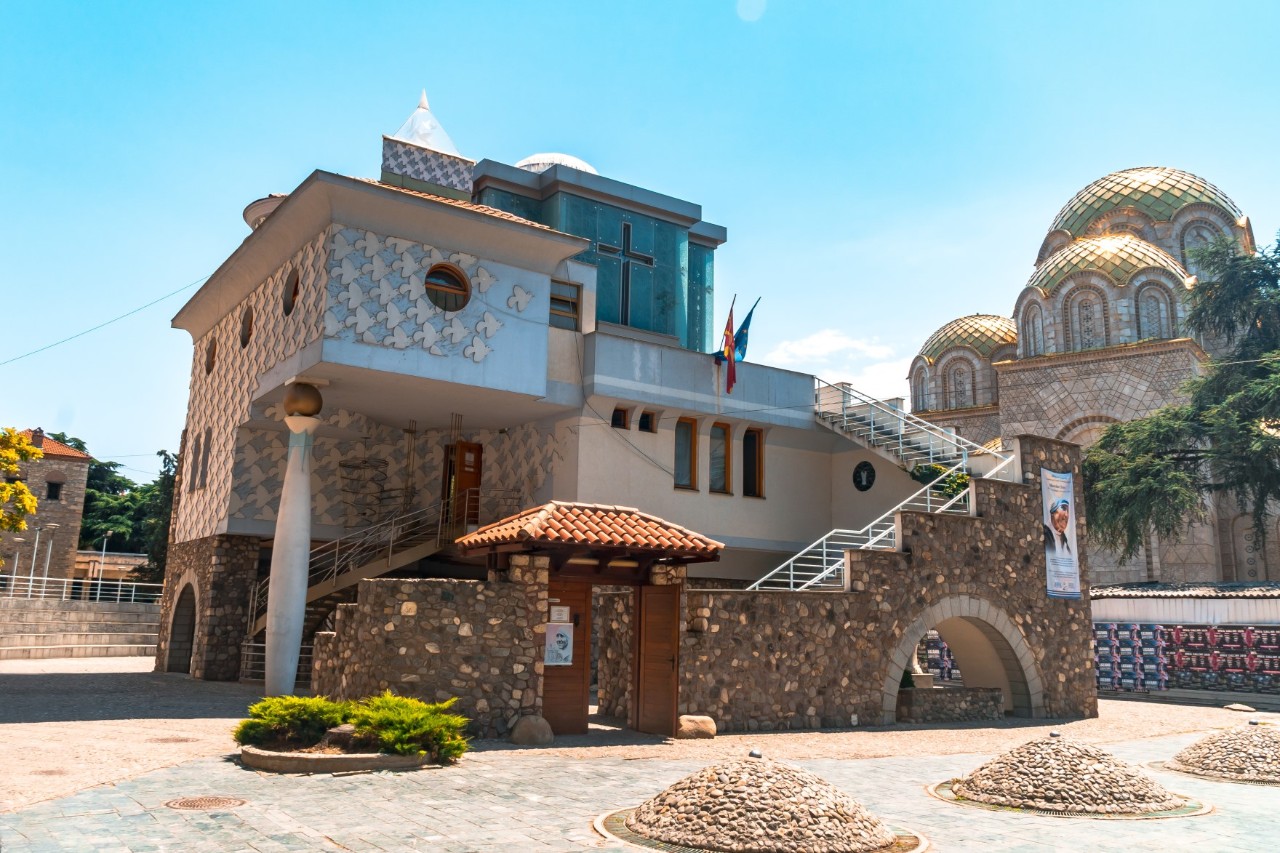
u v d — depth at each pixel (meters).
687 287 32.72
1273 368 37.41
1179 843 9.14
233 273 25.95
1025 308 48.62
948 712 20.27
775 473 28.25
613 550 15.71
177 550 29.91
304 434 21.97
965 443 25.55
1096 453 38.75
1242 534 44.69
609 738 15.63
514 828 8.95
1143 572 42.53
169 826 8.57
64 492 56.31
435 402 24.22
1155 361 43.16
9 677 24.77
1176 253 49.78
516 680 15.09
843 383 29.02
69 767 11.29
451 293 22.81
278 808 9.47
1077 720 21.67
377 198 21.06
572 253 24.02
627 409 25.61
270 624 20.83
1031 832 9.49
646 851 8.29
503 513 26.14
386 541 25.64
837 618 18.77
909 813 10.40
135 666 31.16
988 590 21.27
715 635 17.08
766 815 8.62
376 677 14.49
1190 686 30.03
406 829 8.76
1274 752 13.47
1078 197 53.47
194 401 30.64
